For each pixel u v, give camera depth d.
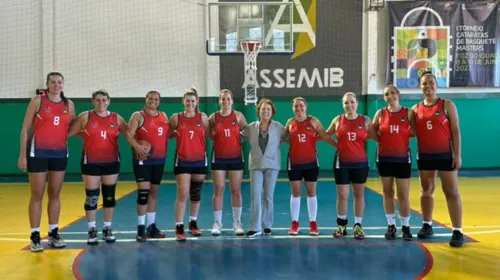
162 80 12.62
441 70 12.73
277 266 4.75
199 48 12.62
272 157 5.98
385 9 12.66
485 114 12.77
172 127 5.91
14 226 6.68
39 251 5.32
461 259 4.96
